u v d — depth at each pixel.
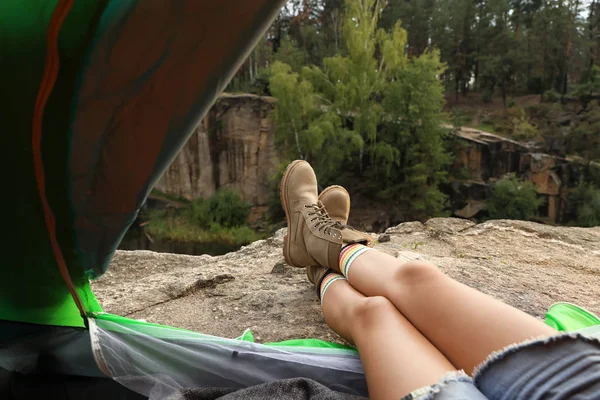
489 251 2.26
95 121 0.63
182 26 0.54
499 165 28.97
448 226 2.74
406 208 27.23
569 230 2.68
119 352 0.93
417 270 0.88
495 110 36.41
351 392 0.96
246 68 33.38
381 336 0.78
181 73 0.60
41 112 0.62
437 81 27.00
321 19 42.31
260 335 1.26
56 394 0.89
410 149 26.62
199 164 26.38
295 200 1.50
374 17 26.97
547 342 0.60
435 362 0.68
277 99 25.34
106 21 0.53
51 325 0.93
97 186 0.72
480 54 40.31
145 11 0.52
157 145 0.68
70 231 0.78
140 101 0.62
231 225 25.83
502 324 0.70
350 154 27.41
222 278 1.72
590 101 32.66
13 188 0.70
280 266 1.85
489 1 40.94
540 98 37.03
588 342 0.58
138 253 2.59
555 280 1.80
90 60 0.57
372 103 26.81
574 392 0.53
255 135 26.17
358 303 0.92
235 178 26.59
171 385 0.90
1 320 0.88
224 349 0.98
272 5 0.56
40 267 0.82
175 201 26.78
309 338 1.22
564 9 37.94
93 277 0.92
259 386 0.75
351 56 26.88
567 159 28.50
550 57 38.41
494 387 0.62
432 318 0.79
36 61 0.57
